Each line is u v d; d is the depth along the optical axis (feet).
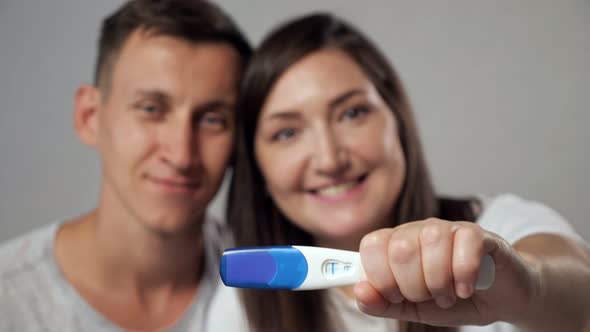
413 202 3.09
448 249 1.24
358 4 5.24
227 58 3.16
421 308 1.46
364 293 1.38
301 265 1.46
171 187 3.07
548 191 4.95
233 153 3.36
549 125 4.97
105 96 3.23
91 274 3.41
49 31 4.80
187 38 3.05
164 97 3.00
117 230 3.29
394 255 1.28
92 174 4.84
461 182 5.02
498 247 1.31
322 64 2.81
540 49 4.97
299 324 3.03
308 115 2.77
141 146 3.04
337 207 2.85
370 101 2.84
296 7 5.35
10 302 3.23
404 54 5.17
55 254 3.49
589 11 4.88
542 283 1.57
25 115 4.76
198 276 3.63
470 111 5.07
